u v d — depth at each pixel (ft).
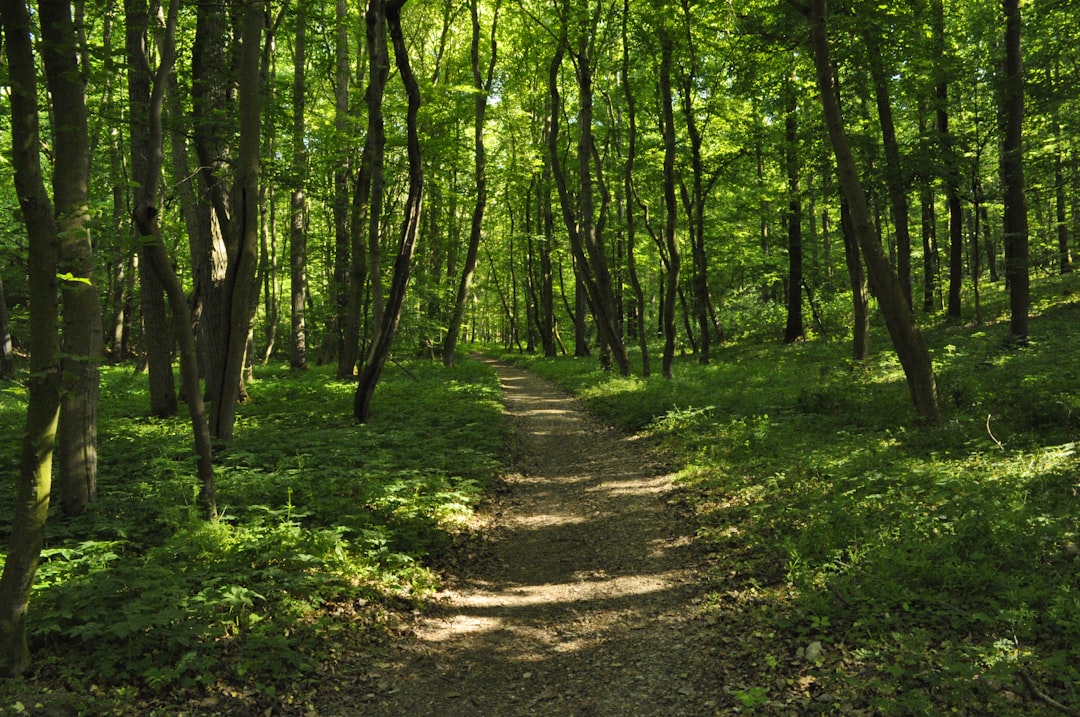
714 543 24.49
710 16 61.16
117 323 104.63
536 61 85.20
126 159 65.87
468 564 24.90
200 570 19.90
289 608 18.65
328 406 54.24
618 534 27.55
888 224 100.73
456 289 122.11
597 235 76.43
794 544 21.80
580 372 87.71
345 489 30.14
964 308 87.66
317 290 119.55
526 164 102.27
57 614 15.85
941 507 22.57
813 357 75.51
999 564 17.98
